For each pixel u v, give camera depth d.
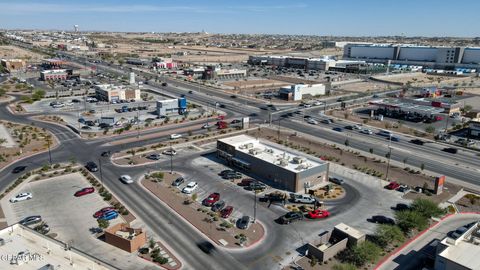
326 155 106.31
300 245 62.19
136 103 169.25
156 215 70.94
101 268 44.38
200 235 64.44
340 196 80.88
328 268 56.22
